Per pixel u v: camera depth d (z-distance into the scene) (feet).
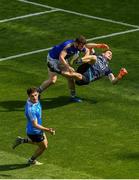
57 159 123.44
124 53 177.68
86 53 150.00
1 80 162.81
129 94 154.30
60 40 188.03
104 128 136.67
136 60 173.06
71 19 202.80
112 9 210.18
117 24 198.90
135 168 119.85
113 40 186.80
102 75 151.53
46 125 138.62
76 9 210.79
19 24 199.62
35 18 204.03
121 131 135.33
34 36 190.80
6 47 183.83
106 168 119.96
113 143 129.90
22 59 175.73
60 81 162.40
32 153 125.59
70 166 120.67
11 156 123.34
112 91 156.04
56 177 114.21
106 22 200.44
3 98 152.97
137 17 204.03
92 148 127.95
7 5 214.28
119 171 118.62
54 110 146.30
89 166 120.67
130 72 165.89
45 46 183.93
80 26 197.47
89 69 149.79
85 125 138.21
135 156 124.47
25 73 166.81
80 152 126.31
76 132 134.92
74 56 149.79
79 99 151.23
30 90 116.37
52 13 207.62
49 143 129.90
